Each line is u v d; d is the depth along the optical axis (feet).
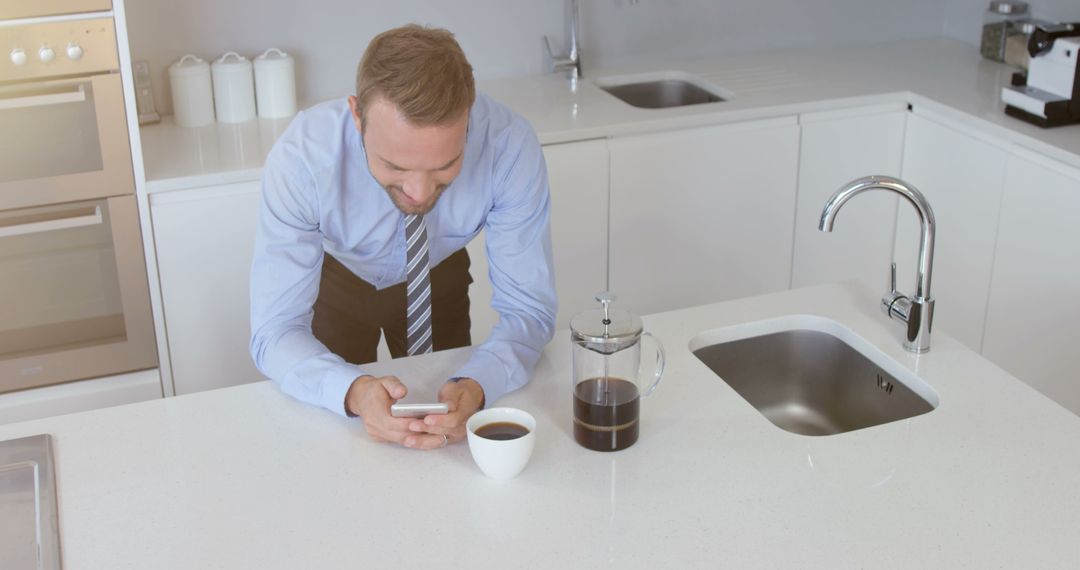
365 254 6.82
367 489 5.12
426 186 5.13
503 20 11.71
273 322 6.09
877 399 6.40
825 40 12.95
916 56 12.39
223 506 5.02
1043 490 5.00
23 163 8.83
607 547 4.67
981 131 10.07
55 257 9.18
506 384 5.88
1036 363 10.00
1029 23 11.51
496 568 4.57
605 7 12.05
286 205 5.98
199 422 5.69
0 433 5.60
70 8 8.50
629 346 5.18
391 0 11.27
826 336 6.72
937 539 4.69
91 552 4.74
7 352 9.35
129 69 8.79
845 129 10.93
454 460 5.33
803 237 11.29
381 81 4.80
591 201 10.32
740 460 5.26
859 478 5.11
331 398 5.63
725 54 12.69
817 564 4.55
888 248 11.70
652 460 5.28
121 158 8.98
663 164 10.43
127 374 9.78
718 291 11.23
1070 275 9.36
